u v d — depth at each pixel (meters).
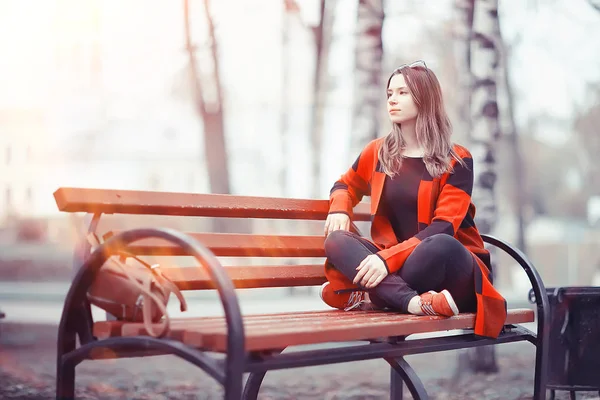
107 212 2.86
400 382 3.90
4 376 6.43
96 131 29.98
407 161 3.49
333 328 2.44
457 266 3.10
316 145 21.30
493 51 7.34
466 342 3.12
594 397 5.12
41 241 27.55
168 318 2.38
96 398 5.39
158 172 30.52
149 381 6.39
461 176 3.38
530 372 6.96
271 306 14.24
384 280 3.09
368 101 7.85
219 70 18.45
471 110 7.37
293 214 3.60
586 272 27.42
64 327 2.64
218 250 3.29
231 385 2.13
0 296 18.36
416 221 3.43
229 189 19.16
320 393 5.75
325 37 20.31
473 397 5.46
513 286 27.17
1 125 29.88
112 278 2.57
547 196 36.41
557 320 4.25
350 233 3.24
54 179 30.05
